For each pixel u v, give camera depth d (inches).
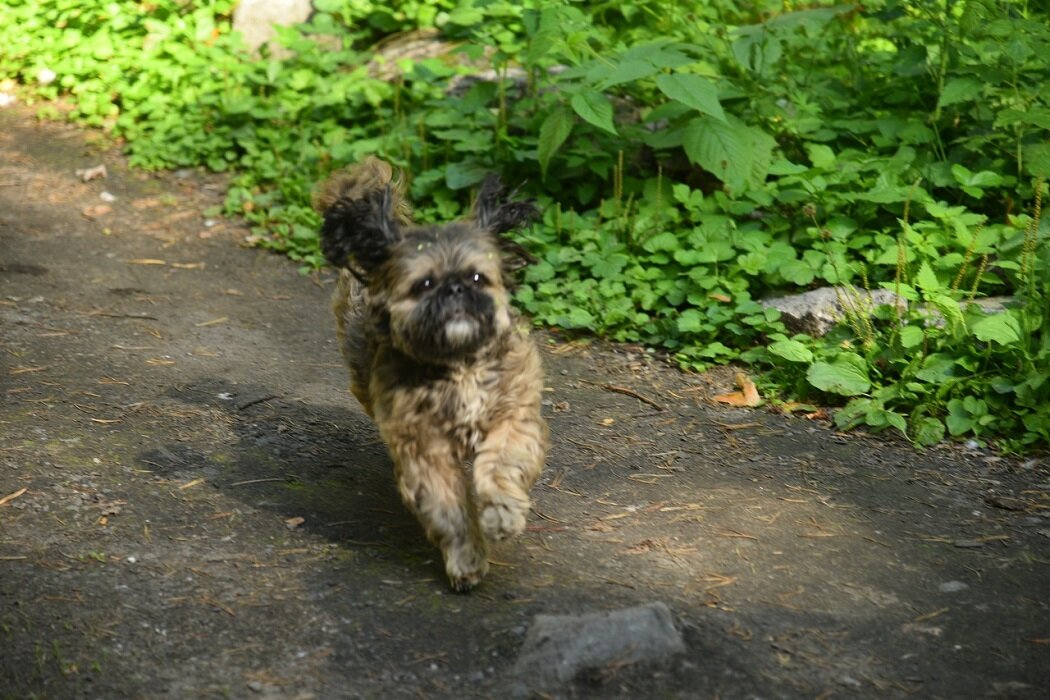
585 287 151.9
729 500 124.0
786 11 171.3
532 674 105.7
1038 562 117.6
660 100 167.3
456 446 113.8
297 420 133.1
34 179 184.9
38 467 122.7
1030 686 106.3
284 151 185.9
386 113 185.8
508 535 110.9
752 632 109.7
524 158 161.3
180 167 191.5
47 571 112.3
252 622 109.4
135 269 159.6
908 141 154.4
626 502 123.6
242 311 152.3
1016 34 149.5
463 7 201.9
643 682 105.6
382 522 120.3
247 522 119.0
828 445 132.0
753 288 150.1
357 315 121.6
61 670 104.8
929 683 106.3
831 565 116.7
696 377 142.4
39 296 151.6
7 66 226.2
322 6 208.4
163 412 132.3
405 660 107.0
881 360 138.6
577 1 174.9
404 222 127.1
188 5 227.5
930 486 126.6
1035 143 149.6
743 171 149.8
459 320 110.8
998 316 134.3
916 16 160.4
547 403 137.7
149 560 114.2
